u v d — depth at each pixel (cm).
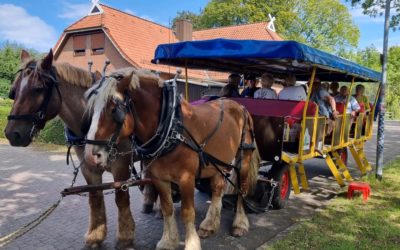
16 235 290
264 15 3078
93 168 377
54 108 354
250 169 482
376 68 3931
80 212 539
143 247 422
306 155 577
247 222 475
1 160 935
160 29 2147
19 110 337
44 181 723
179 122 346
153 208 541
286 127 532
